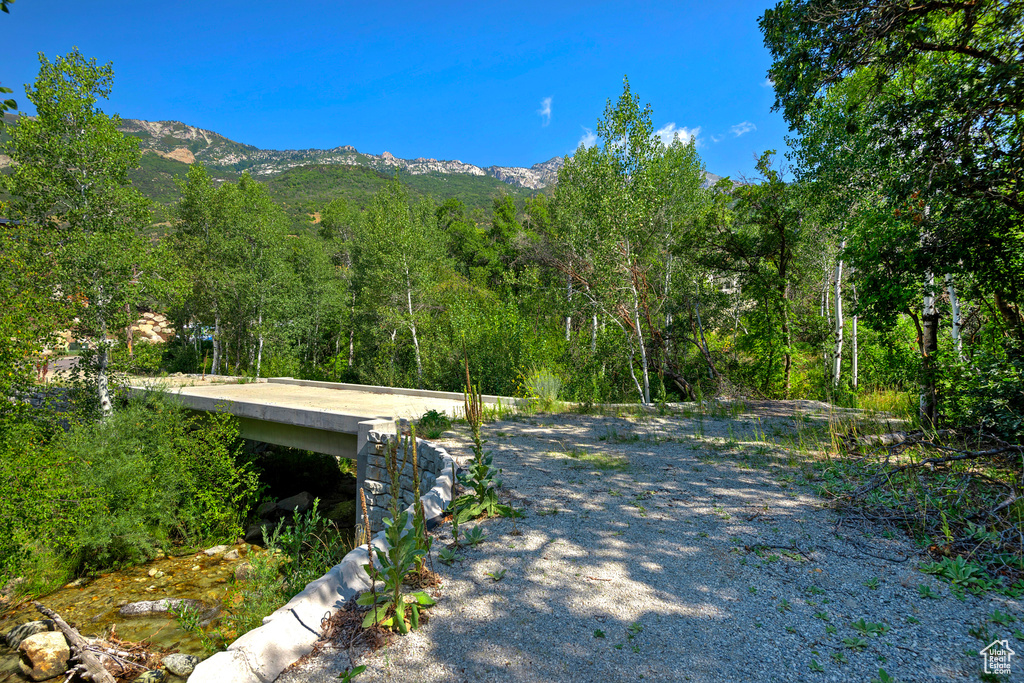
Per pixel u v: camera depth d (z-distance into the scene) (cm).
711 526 476
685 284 2269
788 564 394
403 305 2869
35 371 1099
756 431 921
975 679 259
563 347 1880
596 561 409
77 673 650
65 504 1023
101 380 1389
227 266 3334
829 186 1546
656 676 268
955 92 695
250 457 1570
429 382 2467
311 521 596
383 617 312
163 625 796
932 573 373
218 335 3516
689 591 359
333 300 3972
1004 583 355
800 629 309
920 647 288
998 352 686
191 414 1571
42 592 954
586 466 700
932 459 539
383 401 1552
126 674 654
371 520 941
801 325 2323
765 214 2036
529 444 847
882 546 420
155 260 1546
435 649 299
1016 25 670
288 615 319
